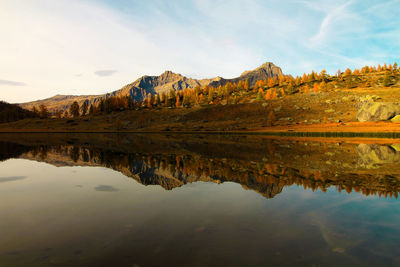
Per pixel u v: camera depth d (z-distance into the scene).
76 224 8.59
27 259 6.11
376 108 101.31
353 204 11.19
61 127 160.25
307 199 12.00
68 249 6.67
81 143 56.47
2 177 17.72
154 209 10.36
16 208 10.49
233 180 16.62
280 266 5.82
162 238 7.41
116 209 10.36
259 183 15.66
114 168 21.64
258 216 9.51
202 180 16.70
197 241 7.21
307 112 132.25
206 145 51.75
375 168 22.02
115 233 7.77
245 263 5.95
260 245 6.99
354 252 6.65
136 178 17.33
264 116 141.75
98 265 5.82
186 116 167.12
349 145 50.66
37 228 8.20
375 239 7.50
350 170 20.91
